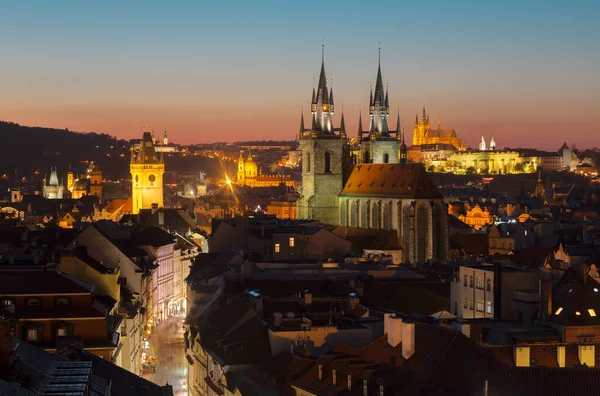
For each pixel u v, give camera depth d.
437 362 102.06
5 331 70.50
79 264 163.25
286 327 135.00
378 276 190.38
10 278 125.31
